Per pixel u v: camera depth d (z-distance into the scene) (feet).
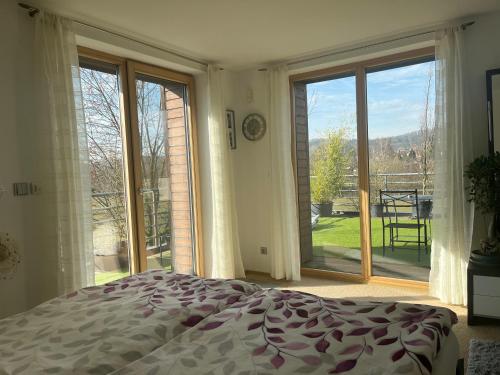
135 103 12.16
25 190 8.81
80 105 9.57
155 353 4.29
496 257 9.70
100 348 4.43
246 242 15.88
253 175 15.44
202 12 9.68
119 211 11.82
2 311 8.41
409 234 13.07
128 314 5.40
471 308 9.82
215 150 14.05
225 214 14.19
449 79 10.96
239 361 4.09
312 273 14.90
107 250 11.48
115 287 6.83
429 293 11.96
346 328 4.77
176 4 9.15
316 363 4.00
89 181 9.72
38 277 9.05
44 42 8.90
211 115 13.99
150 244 12.80
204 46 12.33
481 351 8.35
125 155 11.89
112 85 11.71
